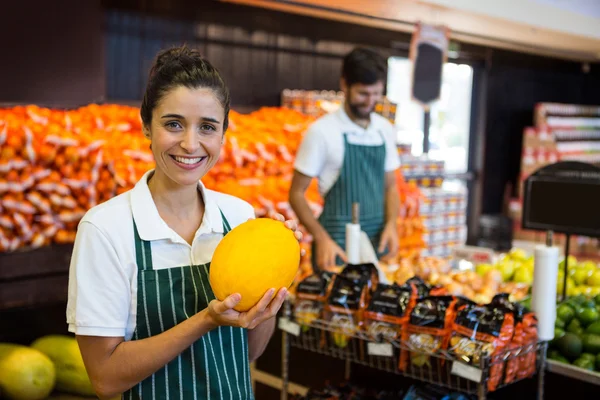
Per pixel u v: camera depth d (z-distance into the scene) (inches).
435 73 178.7
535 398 89.8
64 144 120.3
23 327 102.3
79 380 92.5
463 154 312.8
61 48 159.6
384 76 129.6
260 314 51.2
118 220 54.5
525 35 237.6
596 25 246.4
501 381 78.3
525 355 82.7
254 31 212.4
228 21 204.7
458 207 221.6
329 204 135.4
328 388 97.3
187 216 58.9
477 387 76.8
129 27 181.9
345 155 132.2
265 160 156.6
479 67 301.1
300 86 229.0
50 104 150.8
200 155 53.4
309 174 130.8
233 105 209.8
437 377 80.5
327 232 134.9
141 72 186.5
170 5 189.3
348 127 132.3
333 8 181.6
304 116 192.1
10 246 113.9
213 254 54.5
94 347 52.7
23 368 88.5
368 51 128.8
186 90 51.6
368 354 86.0
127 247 54.4
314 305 89.9
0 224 113.6
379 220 138.8
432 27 176.4
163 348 51.3
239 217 62.9
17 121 120.3
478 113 306.7
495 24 211.8
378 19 198.2
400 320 81.8
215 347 57.4
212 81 52.7
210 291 56.7
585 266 120.6
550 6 221.8
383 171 138.9
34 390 89.1
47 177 118.4
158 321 55.1
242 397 58.6
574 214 96.0
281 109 191.2
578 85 361.7
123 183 123.6
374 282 91.2
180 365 55.9
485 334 75.9
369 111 132.0
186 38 195.5
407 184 192.4
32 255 112.3
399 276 107.5
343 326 86.0
